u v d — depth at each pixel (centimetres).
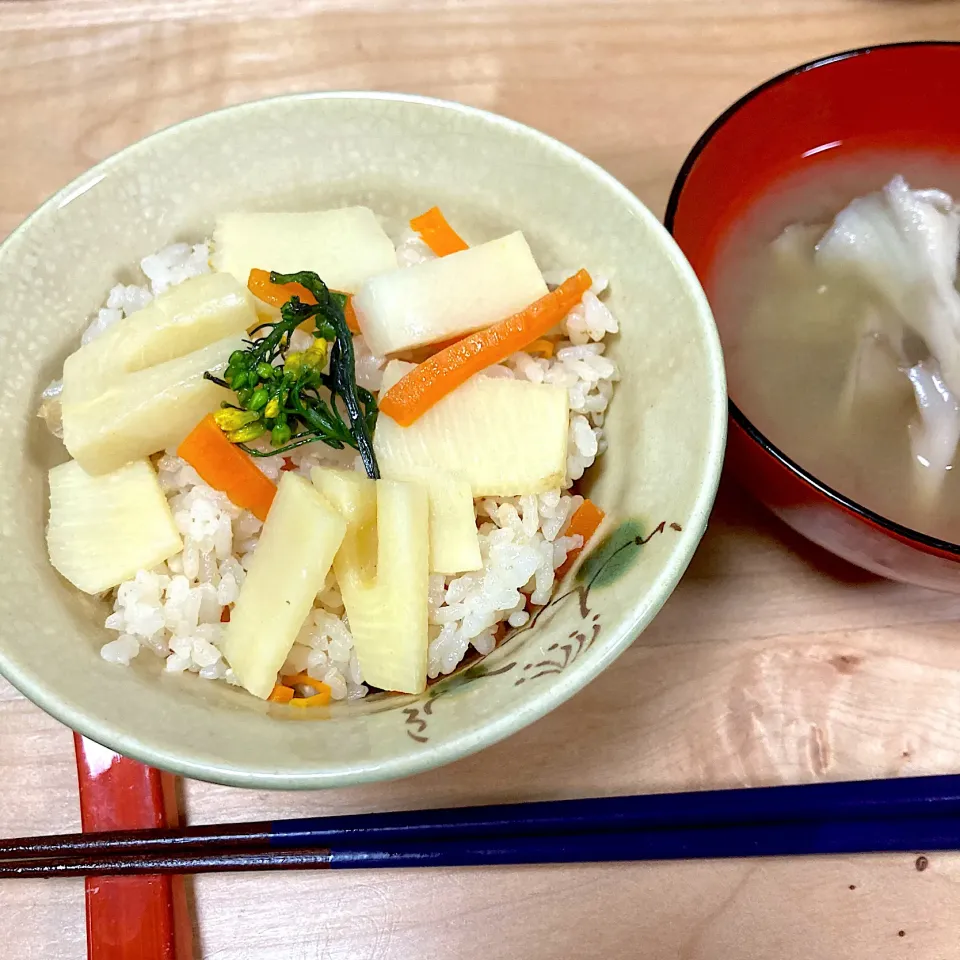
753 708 24
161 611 21
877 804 22
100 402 22
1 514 21
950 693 24
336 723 20
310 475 22
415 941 22
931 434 25
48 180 30
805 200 29
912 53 27
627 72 32
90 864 22
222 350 22
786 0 33
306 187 25
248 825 22
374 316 23
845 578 25
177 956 21
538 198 24
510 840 22
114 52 32
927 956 21
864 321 27
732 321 27
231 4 33
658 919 22
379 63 32
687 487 20
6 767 24
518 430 22
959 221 27
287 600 20
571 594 21
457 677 21
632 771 23
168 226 25
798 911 22
